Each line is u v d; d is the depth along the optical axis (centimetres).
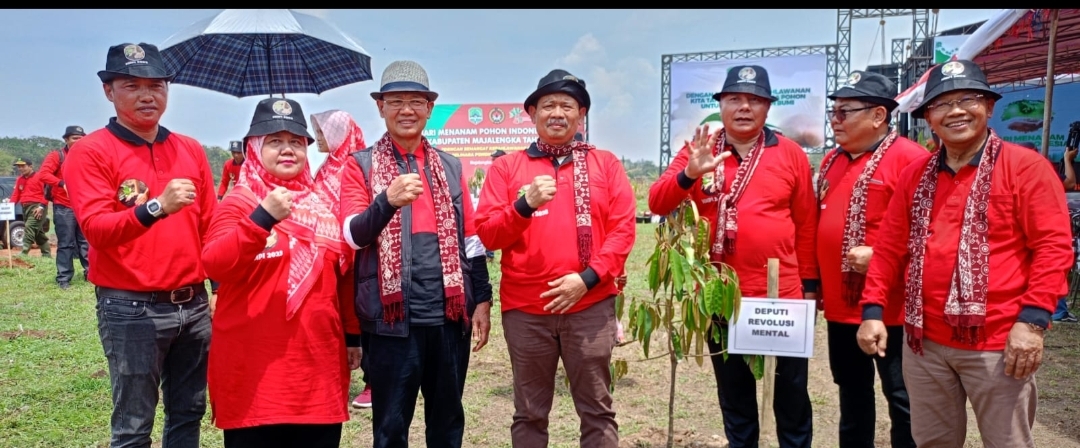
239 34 464
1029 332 267
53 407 528
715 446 445
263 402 295
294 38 491
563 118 332
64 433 478
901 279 329
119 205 319
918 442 312
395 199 289
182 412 347
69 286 1062
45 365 638
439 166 338
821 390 583
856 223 365
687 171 328
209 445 464
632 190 349
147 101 320
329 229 316
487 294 358
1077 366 616
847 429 387
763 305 327
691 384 595
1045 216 269
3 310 878
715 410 529
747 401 374
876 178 364
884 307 324
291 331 298
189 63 475
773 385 335
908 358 310
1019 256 278
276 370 296
